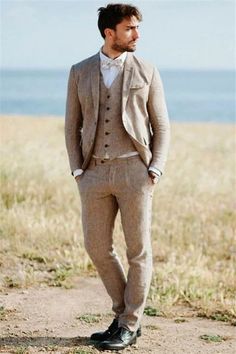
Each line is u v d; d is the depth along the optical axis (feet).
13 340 23.88
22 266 33.91
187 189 57.67
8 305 28.04
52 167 57.16
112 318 26.86
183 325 26.48
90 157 22.67
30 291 30.37
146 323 26.48
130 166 22.25
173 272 33.40
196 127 159.94
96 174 22.50
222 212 50.14
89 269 34.19
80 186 22.86
